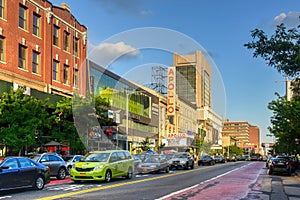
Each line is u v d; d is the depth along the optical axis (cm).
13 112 2366
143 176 2520
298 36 1461
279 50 1462
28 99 2500
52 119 2823
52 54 3547
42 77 3372
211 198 1433
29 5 3228
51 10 3556
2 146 2670
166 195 1486
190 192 1611
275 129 4828
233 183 2111
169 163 3125
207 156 4731
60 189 1697
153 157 2839
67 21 3847
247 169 3819
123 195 1466
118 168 2142
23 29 3138
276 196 1544
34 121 2452
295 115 3897
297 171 3688
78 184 1939
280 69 1522
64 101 3028
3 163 1541
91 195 1462
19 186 1566
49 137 2895
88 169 1989
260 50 1487
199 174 2842
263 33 1470
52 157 2206
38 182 1677
